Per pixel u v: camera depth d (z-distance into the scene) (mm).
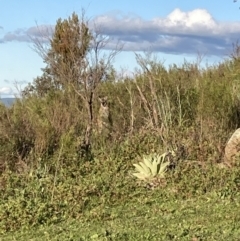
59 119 14727
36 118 14664
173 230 8266
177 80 16797
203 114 15328
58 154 13484
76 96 15742
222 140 14039
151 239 7789
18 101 15938
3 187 11898
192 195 11070
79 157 13672
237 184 11273
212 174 11703
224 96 15477
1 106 14484
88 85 15281
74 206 10461
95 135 14844
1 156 13266
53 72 17688
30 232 9406
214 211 9734
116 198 11039
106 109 15617
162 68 17141
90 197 11094
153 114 14789
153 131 14438
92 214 9992
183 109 15867
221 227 8445
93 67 15492
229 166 12641
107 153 14078
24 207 10242
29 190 11211
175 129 14461
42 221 9875
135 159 13594
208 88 15961
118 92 16688
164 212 10000
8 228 9711
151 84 14898
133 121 15320
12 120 13977
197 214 9617
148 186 11773
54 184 11344
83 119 15258
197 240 7652
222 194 10836
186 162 12773
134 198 11078
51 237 8703
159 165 12297
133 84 16547
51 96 16812
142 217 9742
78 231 8906
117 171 12984
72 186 11383
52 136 13977
